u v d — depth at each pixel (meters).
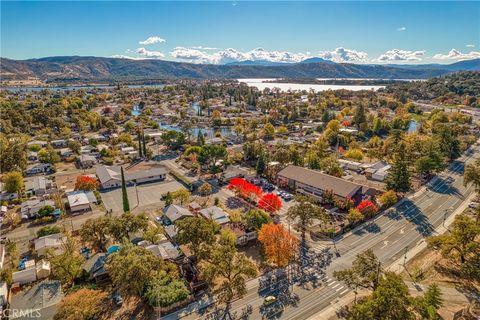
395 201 94.06
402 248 71.44
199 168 131.50
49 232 75.19
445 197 99.62
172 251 67.25
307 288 58.31
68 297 47.91
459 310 50.53
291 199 99.25
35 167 126.81
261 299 55.41
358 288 57.50
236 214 82.00
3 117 196.25
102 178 112.88
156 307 51.44
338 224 82.50
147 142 180.88
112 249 66.12
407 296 46.91
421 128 192.25
